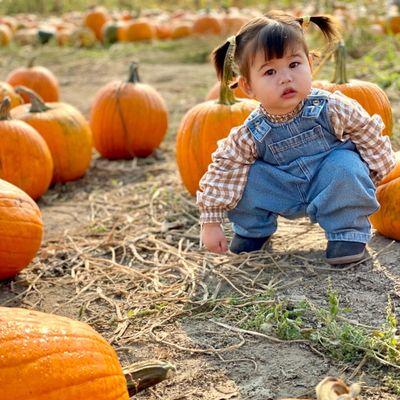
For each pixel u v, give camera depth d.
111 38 6.52
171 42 6.00
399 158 1.90
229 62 1.69
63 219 2.33
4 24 7.08
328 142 1.72
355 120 1.70
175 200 2.33
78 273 1.90
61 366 1.13
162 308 1.67
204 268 1.82
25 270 1.94
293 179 1.73
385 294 1.63
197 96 4.00
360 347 1.42
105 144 2.93
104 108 2.88
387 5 5.73
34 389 1.09
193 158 2.26
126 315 1.66
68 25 7.01
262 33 1.60
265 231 1.84
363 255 1.77
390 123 2.39
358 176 1.69
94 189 2.62
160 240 2.06
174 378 1.42
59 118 2.64
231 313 1.62
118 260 1.98
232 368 1.43
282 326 1.50
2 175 2.37
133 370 1.26
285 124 1.71
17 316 1.17
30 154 2.39
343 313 1.57
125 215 2.29
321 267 1.76
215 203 1.76
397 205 1.81
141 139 2.90
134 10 8.61
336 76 2.38
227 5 7.59
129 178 2.72
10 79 3.70
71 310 1.72
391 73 3.62
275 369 1.41
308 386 1.35
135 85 2.92
